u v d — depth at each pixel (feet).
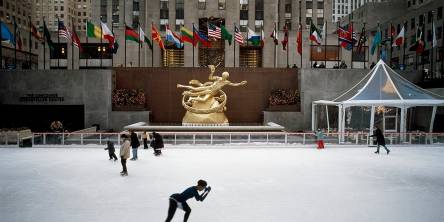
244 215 35.14
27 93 114.93
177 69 121.29
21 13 334.44
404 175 52.80
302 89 116.88
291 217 34.65
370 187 45.93
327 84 116.57
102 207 37.50
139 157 67.21
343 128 90.79
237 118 122.31
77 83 114.62
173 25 201.05
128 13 230.27
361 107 110.42
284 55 183.83
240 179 49.75
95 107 114.42
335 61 184.34
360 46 120.67
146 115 114.52
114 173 53.11
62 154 71.05
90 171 54.54
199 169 56.13
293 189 44.75
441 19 195.42
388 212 36.24
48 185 46.32
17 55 256.11
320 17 264.11
